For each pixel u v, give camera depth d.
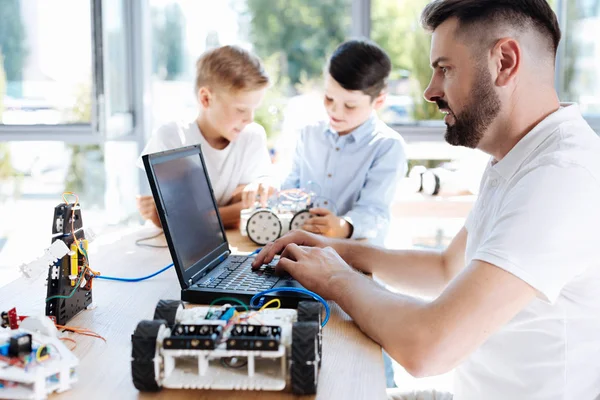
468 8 0.99
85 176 3.02
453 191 2.40
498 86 1.01
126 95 2.92
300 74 2.93
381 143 1.92
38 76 2.84
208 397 0.75
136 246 1.52
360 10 2.76
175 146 1.89
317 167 2.00
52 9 2.79
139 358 0.74
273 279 1.16
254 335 0.77
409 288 1.35
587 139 0.98
